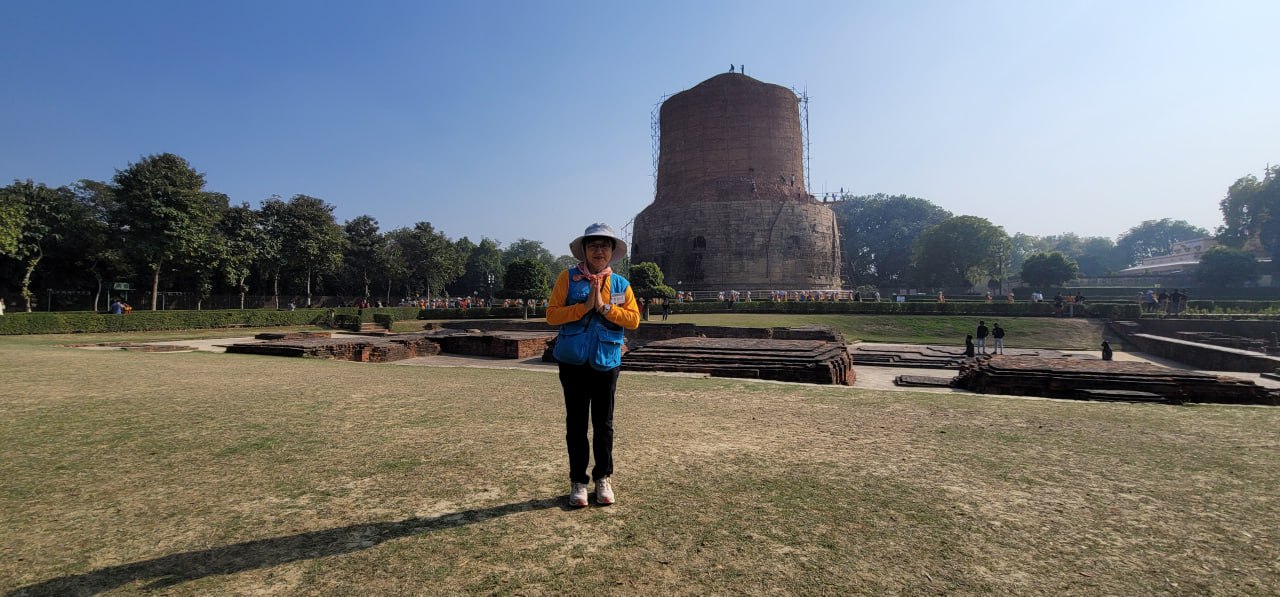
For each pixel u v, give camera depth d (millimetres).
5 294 46156
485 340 25156
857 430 6605
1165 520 3754
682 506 3965
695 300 50812
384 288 74500
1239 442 6082
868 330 39438
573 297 4098
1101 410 8219
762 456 5340
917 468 4961
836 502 4059
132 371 12070
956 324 40250
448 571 2996
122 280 50625
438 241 71188
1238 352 22000
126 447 5488
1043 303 42656
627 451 5504
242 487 4316
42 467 4789
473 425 6652
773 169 60375
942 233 76312
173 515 3738
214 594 2738
